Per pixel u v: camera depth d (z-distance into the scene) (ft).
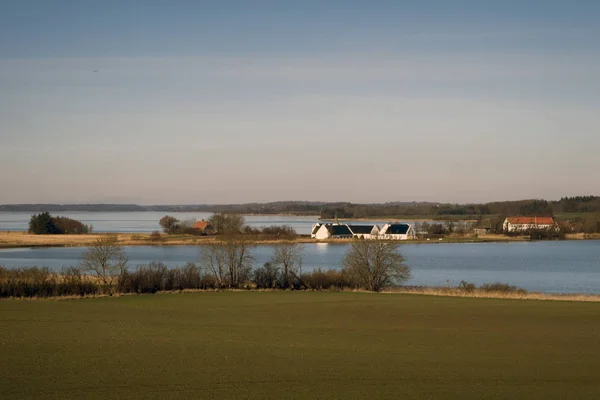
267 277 249.34
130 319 156.35
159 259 385.91
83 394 83.82
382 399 82.43
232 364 102.17
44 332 132.46
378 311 174.81
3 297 211.20
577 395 84.89
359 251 247.29
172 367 99.45
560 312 171.12
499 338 130.62
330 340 127.34
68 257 400.26
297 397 83.15
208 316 165.17
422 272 333.21
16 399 81.46
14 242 514.27
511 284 283.18
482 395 84.74
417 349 117.70
